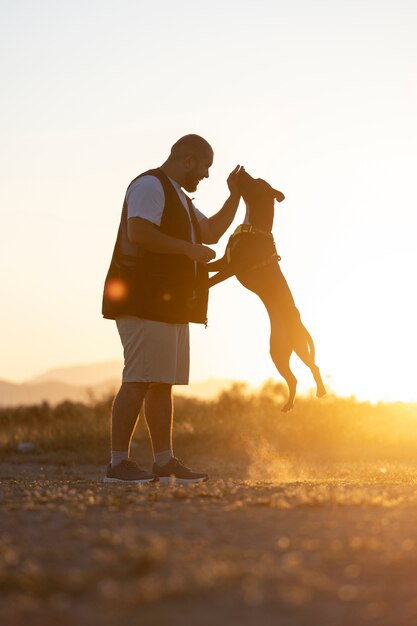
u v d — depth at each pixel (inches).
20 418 968.3
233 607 135.0
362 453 675.4
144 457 678.5
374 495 260.4
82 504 242.1
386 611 133.0
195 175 359.9
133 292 343.0
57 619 131.1
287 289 347.3
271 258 346.9
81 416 969.5
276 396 1016.2
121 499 253.9
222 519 213.6
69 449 726.5
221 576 151.3
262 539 186.4
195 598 139.9
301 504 238.1
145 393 353.1
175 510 230.1
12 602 140.9
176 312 345.4
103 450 715.4
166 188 348.5
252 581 148.1
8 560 167.6
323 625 127.0
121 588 146.0
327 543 181.2
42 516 221.3
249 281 347.9
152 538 185.2
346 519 212.8
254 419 807.1
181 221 350.3
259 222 351.3
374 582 149.9
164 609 134.6
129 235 342.3
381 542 182.9
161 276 343.0
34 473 570.9
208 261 342.3
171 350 348.2
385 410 885.2
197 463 634.8
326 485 318.7
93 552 174.7
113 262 353.4
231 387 1029.8
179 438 731.4
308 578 150.8
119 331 353.4
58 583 150.2
